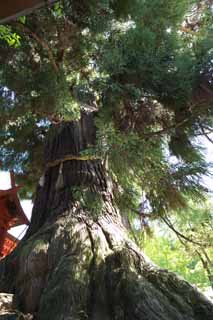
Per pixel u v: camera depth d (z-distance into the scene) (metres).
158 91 3.55
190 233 4.93
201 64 3.44
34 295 3.41
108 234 3.90
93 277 3.42
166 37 3.65
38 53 3.72
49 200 4.38
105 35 3.73
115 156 3.63
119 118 3.84
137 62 3.50
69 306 3.10
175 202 4.29
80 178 4.37
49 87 3.56
